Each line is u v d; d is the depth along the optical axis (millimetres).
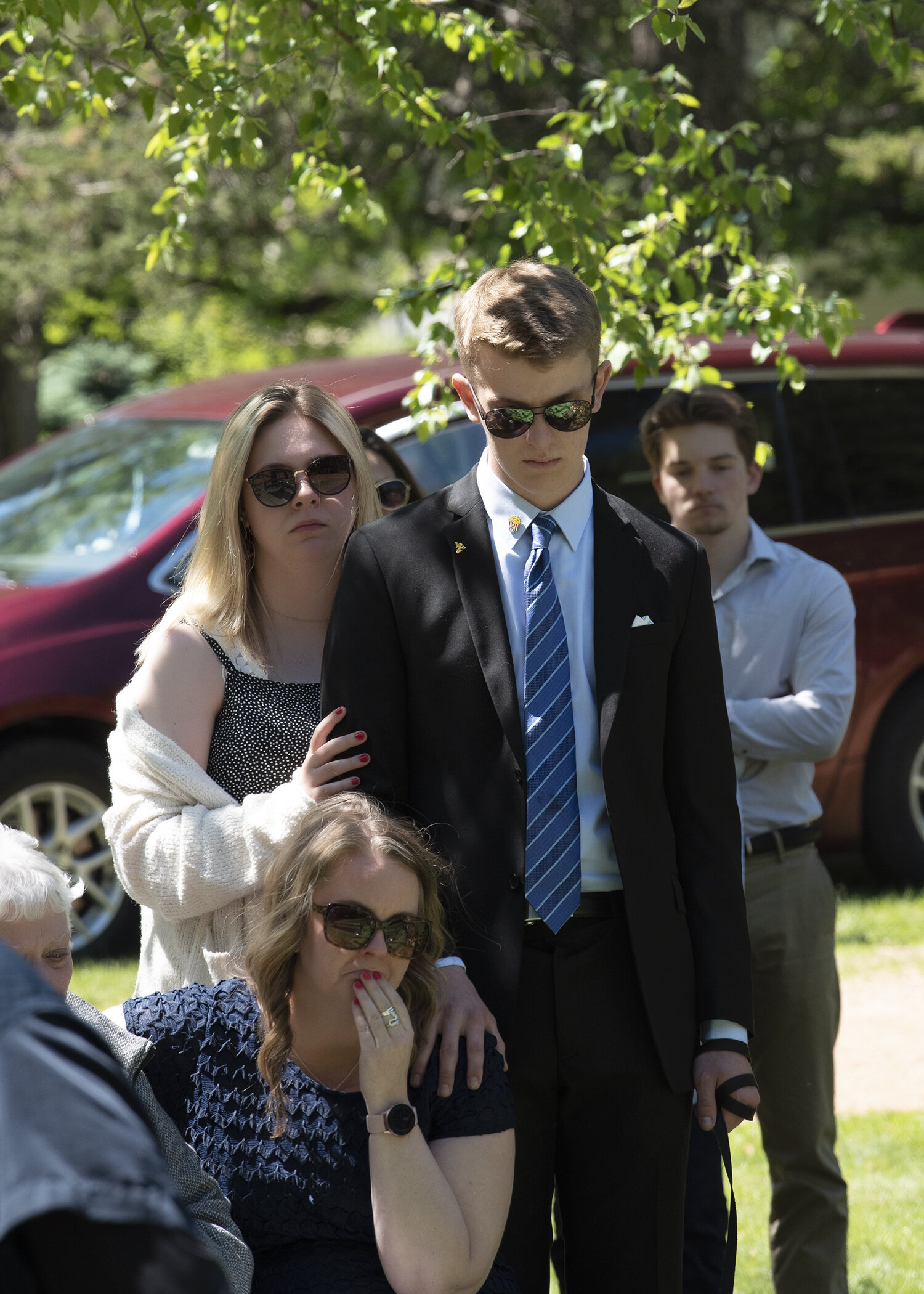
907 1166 15656
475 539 9461
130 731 10344
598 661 9188
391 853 8414
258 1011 8852
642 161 14781
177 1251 4551
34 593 21531
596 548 9445
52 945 7945
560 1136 9453
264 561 10898
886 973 21688
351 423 11023
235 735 10477
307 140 14727
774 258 20703
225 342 69875
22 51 13828
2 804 20828
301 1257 8336
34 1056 4652
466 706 9234
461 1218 8109
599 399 9914
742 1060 9297
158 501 22609
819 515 24156
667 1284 9367
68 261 44719
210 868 9734
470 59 14883
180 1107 8703
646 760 9281
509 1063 9211
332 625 9695
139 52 14047
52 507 23766
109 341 74750
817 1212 12406
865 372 25016
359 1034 8164
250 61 17609
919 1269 13281
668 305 14539
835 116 46500
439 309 15266
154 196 43250
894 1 13898
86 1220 4500
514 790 9117
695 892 9570
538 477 9234
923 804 25312
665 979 9211
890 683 24422
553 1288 13586
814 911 12719
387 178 39906
